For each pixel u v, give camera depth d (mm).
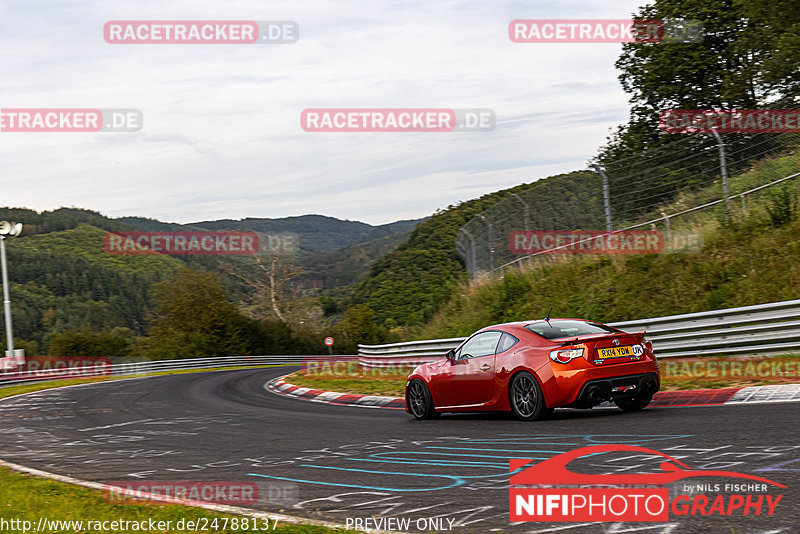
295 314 69500
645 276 17578
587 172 20469
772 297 14195
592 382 8445
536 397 8773
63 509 5828
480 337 10016
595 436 7340
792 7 24984
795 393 8688
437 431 9102
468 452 7281
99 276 106000
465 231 27641
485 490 5570
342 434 9680
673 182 19109
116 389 23641
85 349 47188
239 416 13328
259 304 69438
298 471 7172
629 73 33438
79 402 18828
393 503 5434
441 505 5230
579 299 18641
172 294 65500
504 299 21250
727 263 16156
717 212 18031
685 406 9055
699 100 30703
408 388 10906
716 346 12672
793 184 17531
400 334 39031
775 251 15523
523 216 22375
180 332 61469
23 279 100625
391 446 8219
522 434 8016
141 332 102750
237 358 51656
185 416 14023
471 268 26750
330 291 115812
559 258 21297
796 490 4703
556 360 8609
